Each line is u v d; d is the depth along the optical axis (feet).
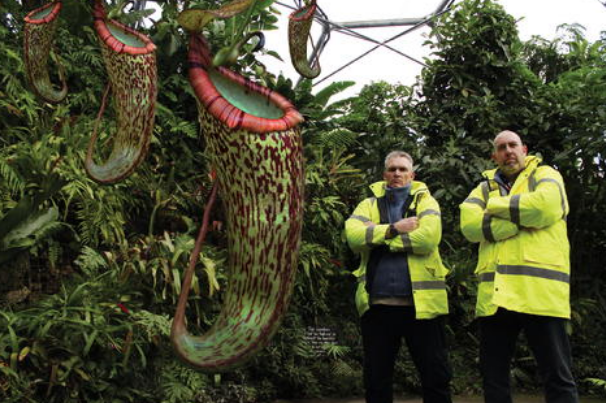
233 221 2.72
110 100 14.06
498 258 8.63
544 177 8.73
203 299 12.63
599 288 18.71
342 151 17.74
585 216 18.89
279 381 13.84
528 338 8.38
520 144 9.26
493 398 8.52
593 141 17.60
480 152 19.24
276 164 2.69
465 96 19.74
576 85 19.54
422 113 21.22
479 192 9.49
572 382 8.04
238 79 3.03
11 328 8.95
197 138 15.15
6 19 13.53
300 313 15.58
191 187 14.83
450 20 20.92
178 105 15.23
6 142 12.03
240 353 2.50
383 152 19.53
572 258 18.81
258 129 2.64
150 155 14.56
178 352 2.35
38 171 11.22
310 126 17.75
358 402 13.64
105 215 11.98
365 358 9.39
